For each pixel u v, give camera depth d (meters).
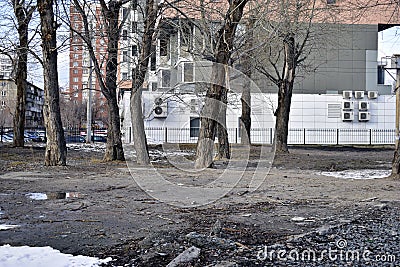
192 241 5.97
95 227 7.04
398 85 14.01
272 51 25.80
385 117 39.31
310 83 40.56
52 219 7.65
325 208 8.86
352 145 37.69
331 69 40.88
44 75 16.53
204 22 16.52
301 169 17.75
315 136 38.69
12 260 5.23
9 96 61.75
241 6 15.46
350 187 12.12
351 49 40.84
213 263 5.04
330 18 25.12
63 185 11.91
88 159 20.75
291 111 38.47
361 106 38.78
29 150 25.56
